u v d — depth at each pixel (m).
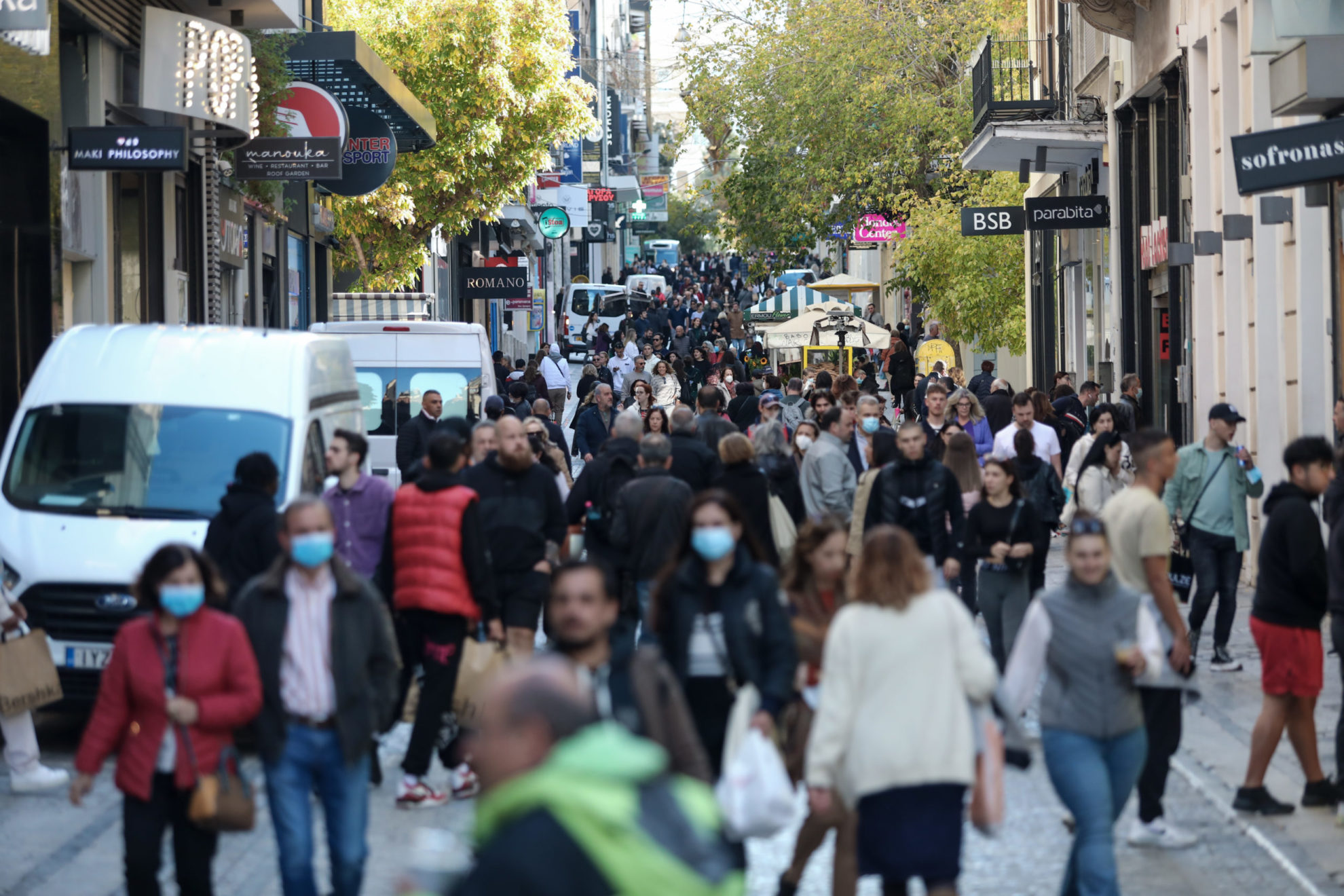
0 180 50.88
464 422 39.09
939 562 37.50
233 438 36.25
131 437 36.22
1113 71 80.12
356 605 21.58
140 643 20.33
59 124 53.25
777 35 145.38
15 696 30.30
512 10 108.69
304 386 37.41
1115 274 80.81
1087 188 93.31
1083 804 21.03
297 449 36.28
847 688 18.98
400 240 109.94
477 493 32.44
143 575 20.17
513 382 68.25
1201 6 63.81
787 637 21.53
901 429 37.81
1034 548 35.72
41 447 36.22
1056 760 21.31
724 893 9.76
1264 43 43.09
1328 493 27.88
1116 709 21.33
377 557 31.95
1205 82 64.81
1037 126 83.38
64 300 58.50
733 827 19.08
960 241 118.62
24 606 34.00
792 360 138.25
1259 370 56.16
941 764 18.67
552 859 9.48
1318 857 25.08
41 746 34.69
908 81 140.12
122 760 20.33
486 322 179.38
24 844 27.41
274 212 85.88
